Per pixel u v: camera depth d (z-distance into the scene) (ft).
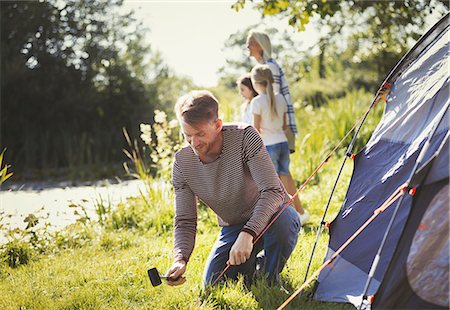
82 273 16.52
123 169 48.47
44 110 55.72
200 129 12.41
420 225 10.75
